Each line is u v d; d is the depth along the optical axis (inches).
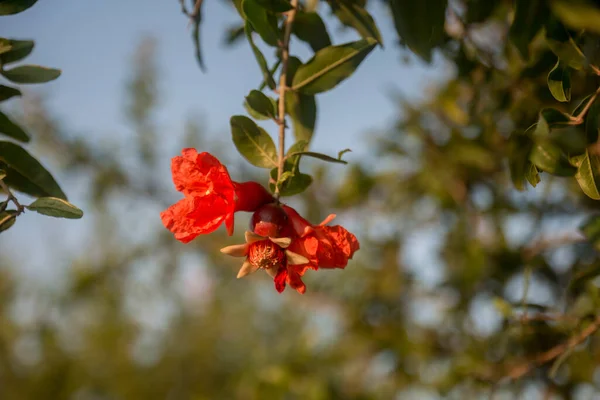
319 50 22.9
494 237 32.0
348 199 40.5
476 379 29.0
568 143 20.7
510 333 26.4
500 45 27.2
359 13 22.9
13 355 84.5
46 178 22.0
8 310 81.6
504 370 28.3
